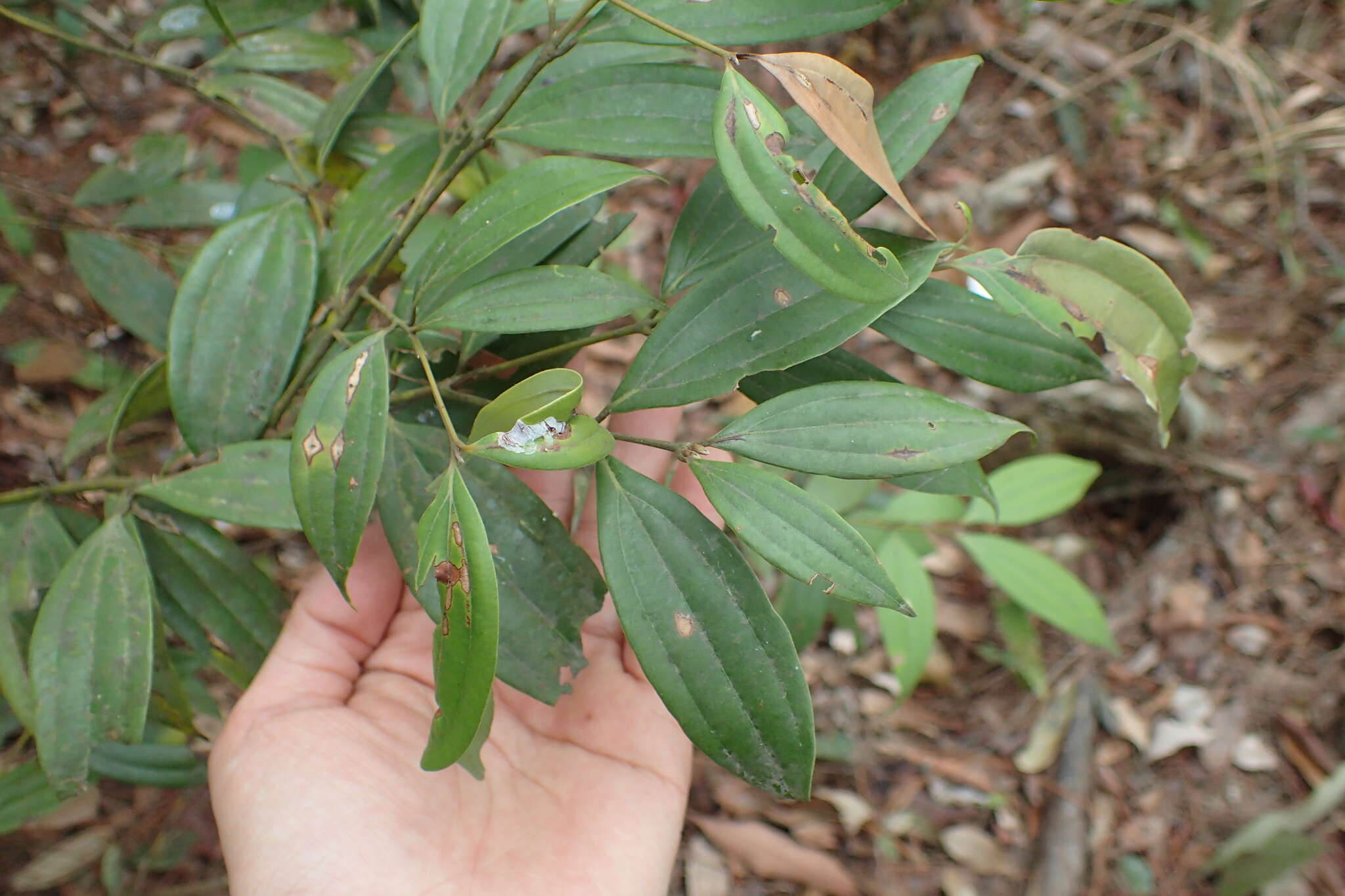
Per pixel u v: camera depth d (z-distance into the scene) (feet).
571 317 0.91
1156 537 2.52
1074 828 2.09
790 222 0.82
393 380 1.10
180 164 1.52
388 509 1.01
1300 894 1.93
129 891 1.82
